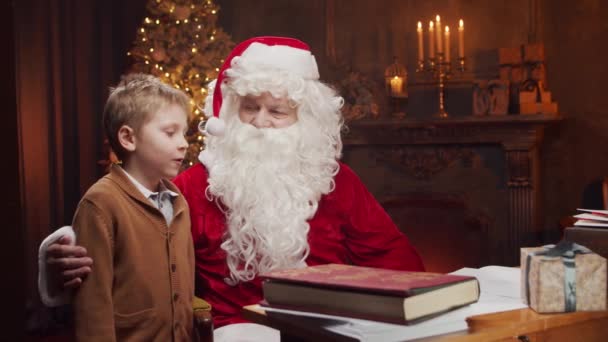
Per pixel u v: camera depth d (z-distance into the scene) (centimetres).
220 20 595
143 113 162
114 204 153
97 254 148
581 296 111
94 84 557
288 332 109
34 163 495
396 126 509
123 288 153
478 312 112
